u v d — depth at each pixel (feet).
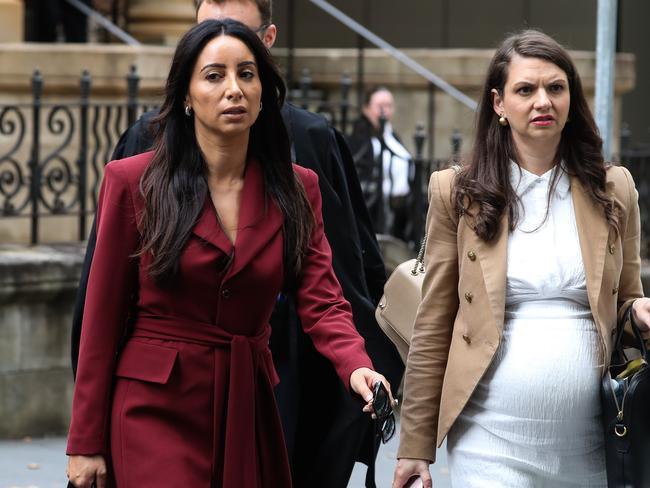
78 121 56.24
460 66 69.97
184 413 22.35
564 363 22.62
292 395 27.17
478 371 22.82
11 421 45.21
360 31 70.03
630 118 93.97
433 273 23.72
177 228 22.21
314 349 27.43
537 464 22.79
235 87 22.43
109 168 22.84
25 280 44.57
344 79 57.00
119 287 22.62
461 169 23.65
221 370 22.48
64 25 69.72
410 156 56.75
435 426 23.84
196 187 22.56
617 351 24.02
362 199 30.12
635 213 23.72
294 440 27.55
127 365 22.49
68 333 45.93
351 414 27.27
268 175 23.17
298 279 23.90
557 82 22.91
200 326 22.48
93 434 22.36
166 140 22.82
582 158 23.24
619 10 75.72
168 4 68.90
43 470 41.47
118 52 57.11
